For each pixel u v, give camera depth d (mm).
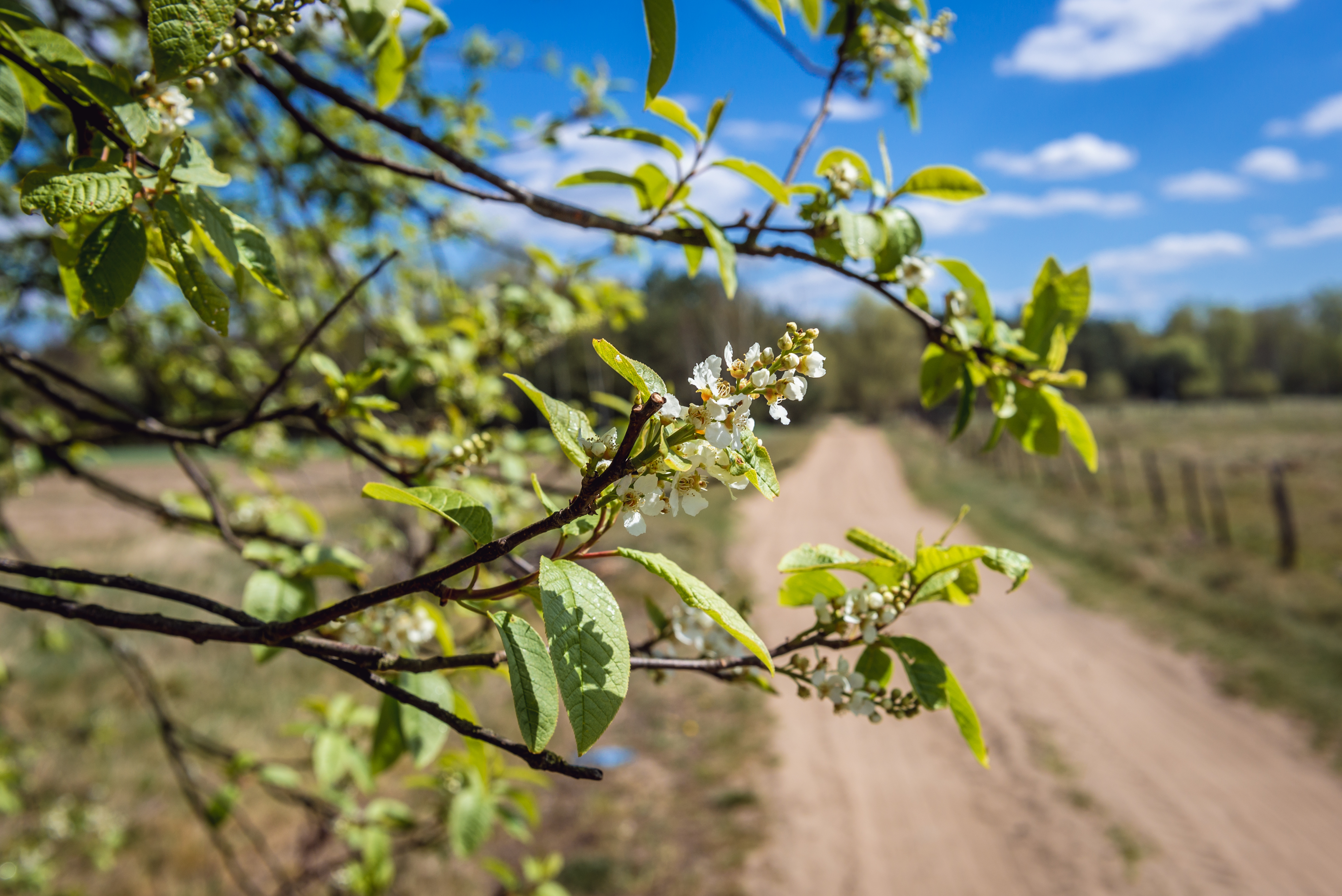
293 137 4371
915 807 8102
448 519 988
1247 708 9273
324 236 4160
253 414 2203
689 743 9781
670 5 1266
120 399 2242
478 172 1831
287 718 10117
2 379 4570
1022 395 1927
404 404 3393
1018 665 11211
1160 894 6449
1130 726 9219
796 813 8156
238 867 4430
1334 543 14398
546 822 8203
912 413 67625
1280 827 7176
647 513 935
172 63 1097
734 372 935
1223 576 13430
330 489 4523
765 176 1771
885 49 2145
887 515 24250
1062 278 1891
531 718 908
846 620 1426
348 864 4254
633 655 1713
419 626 1790
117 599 11258
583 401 4234
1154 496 18953
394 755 1752
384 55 1883
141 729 9672
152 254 1316
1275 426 44312
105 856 6922
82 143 1217
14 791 6121
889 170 1846
